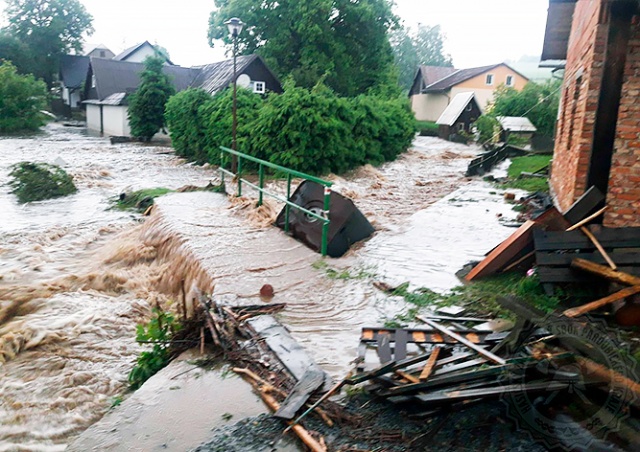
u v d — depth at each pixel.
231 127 19.12
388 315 6.04
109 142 32.12
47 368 6.05
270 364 4.88
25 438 4.78
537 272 6.35
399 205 13.16
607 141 7.26
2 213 13.94
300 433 3.80
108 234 12.09
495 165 21.11
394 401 3.99
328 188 8.16
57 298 8.05
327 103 18.22
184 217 10.74
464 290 6.68
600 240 6.27
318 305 6.38
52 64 62.41
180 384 4.66
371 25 40.16
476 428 3.71
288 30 38.47
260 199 11.10
